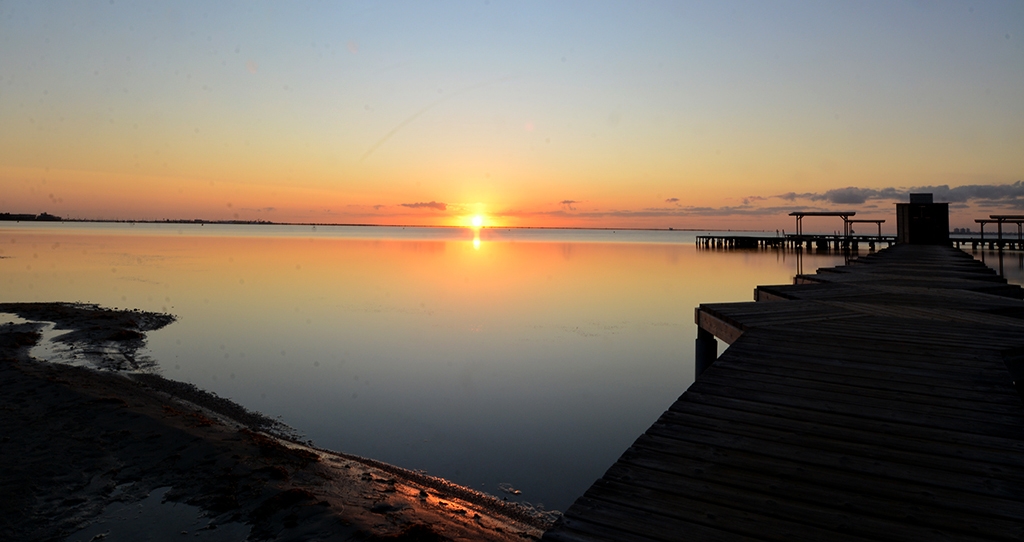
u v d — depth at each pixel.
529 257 34.09
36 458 4.23
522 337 10.23
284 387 7.13
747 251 41.97
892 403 2.51
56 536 3.25
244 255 32.59
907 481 1.82
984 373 2.91
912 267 9.23
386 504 3.78
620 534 1.53
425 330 10.89
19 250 33.78
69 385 6.08
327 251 39.09
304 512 3.53
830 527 1.56
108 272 21.66
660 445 2.11
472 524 3.65
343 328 11.11
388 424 5.83
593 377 7.65
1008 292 6.47
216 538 3.25
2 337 9.28
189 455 4.33
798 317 4.48
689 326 11.30
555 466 4.83
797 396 2.63
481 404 6.50
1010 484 1.79
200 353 9.02
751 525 1.57
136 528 3.35
